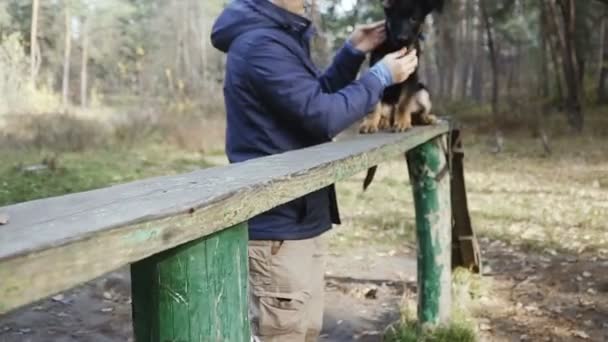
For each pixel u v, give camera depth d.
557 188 10.64
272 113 2.37
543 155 15.10
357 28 3.35
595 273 5.92
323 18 22.17
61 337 4.46
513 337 4.44
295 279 2.39
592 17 24.27
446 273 4.32
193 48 27.08
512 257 6.54
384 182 11.63
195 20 27.84
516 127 20.80
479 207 9.20
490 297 5.21
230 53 2.42
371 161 2.41
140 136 15.60
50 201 1.24
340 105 2.38
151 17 27.50
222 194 1.31
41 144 13.70
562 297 5.27
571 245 6.97
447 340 4.18
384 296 5.38
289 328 2.43
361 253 6.76
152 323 1.30
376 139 2.92
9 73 17.17
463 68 33.97
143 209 1.15
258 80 2.31
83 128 15.13
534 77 32.31
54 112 16.45
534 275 5.88
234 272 1.42
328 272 6.05
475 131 21.06
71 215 1.09
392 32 3.44
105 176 10.97
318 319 2.59
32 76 18.00
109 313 4.92
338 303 5.19
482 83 33.47
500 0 24.44
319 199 2.46
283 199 1.61
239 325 1.45
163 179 1.54
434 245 4.24
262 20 2.34
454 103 29.44
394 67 2.59
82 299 5.18
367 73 2.55
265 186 1.50
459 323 4.38
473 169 13.31
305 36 2.44
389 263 6.40
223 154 14.92
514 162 14.17
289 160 1.95
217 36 2.46
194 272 1.30
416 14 3.49
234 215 1.36
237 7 2.40
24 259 0.86
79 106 19.98
